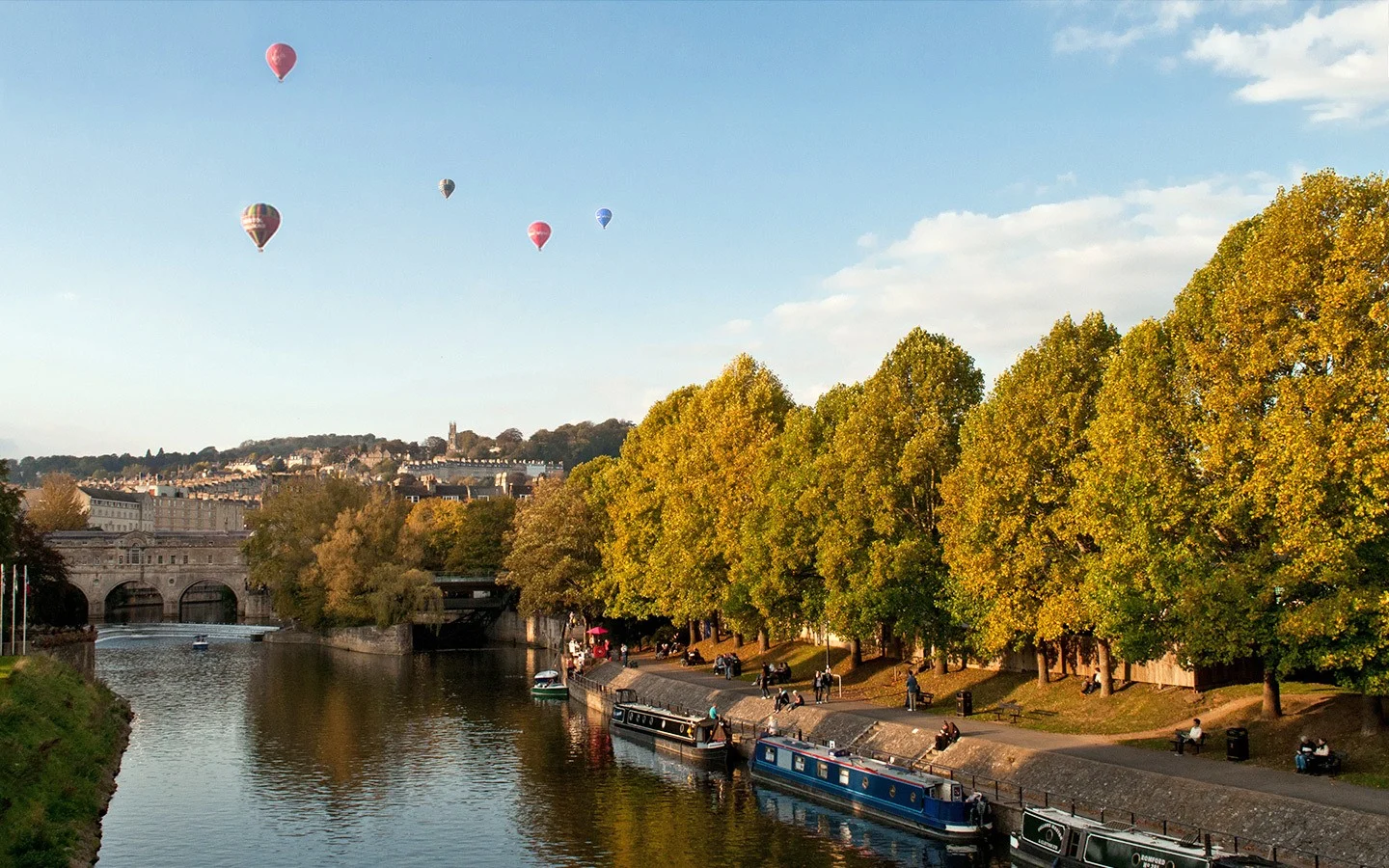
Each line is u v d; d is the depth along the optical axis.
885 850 51.44
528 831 56.50
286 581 162.00
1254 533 48.00
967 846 50.03
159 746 79.50
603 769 70.81
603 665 107.62
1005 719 62.72
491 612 171.88
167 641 165.62
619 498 120.06
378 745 79.81
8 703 63.09
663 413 119.19
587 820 58.34
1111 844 41.81
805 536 76.94
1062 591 56.97
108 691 95.50
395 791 65.50
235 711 96.00
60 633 138.62
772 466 83.81
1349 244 44.25
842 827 55.44
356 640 152.38
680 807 60.47
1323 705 51.00
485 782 67.50
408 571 148.88
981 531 60.28
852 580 70.12
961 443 66.19
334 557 151.00
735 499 89.94
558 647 145.88
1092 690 63.31
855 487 72.19
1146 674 62.78
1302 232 45.88
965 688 71.94
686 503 95.56
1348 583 42.81
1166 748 51.19
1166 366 52.91
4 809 49.41
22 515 145.50
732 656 93.00
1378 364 43.78
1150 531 49.53
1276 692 51.28
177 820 59.41
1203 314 51.72
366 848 54.25
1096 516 52.47
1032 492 59.75
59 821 53.47
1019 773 52.44
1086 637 67.12
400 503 167.75
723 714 79.06
